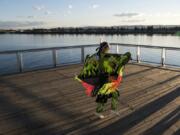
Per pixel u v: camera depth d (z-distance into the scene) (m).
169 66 10.12
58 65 10.41
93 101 5.84
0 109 5.36
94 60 4.46
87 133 4.23
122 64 4.44
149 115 4.98
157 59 28.58
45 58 37.12
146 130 4.31
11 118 4.88
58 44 79.94
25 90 6.80
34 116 4.98
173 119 4.77
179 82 7.55
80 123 4.62
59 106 5.54
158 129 4.35
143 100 5.92
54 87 7.09
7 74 8.76
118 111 5.21
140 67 10.05
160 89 6.82
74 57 36.41
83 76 4.52
